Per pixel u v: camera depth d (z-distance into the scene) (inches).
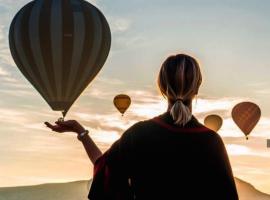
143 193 169.2
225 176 168.9
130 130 173.0
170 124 172.2
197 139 170.7
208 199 168.4
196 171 168.7
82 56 1097.4
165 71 173.9
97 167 170.6
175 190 168.1
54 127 178.2
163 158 169.2
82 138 177.0
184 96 173.0
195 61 174.9
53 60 1089.4
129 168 170.4
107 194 169.6
